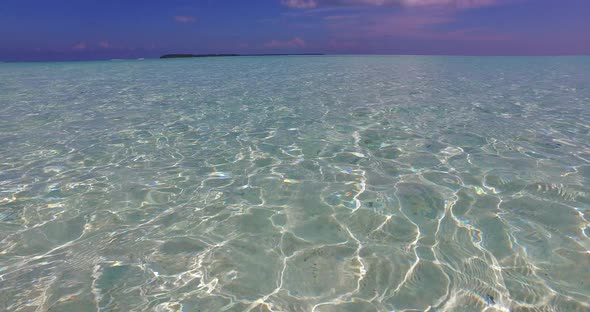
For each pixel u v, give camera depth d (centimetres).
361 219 281
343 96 875
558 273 212
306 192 331
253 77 1434
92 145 477
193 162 414
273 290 205
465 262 225
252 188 342
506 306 187
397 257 232
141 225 278
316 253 240
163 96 912
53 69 1928
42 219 287
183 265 229
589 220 269
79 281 214
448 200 307
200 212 298
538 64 2070
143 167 398
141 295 202
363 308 190
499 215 280
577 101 774
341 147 458
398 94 899
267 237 260
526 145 450
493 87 1029
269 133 530
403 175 363
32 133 537
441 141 474
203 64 2402
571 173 356
